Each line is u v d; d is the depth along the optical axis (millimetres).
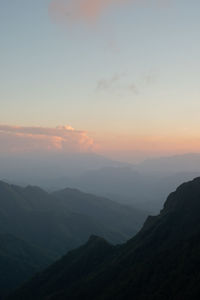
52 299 92312
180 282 66188
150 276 76875
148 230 109750
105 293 80750
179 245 82625
